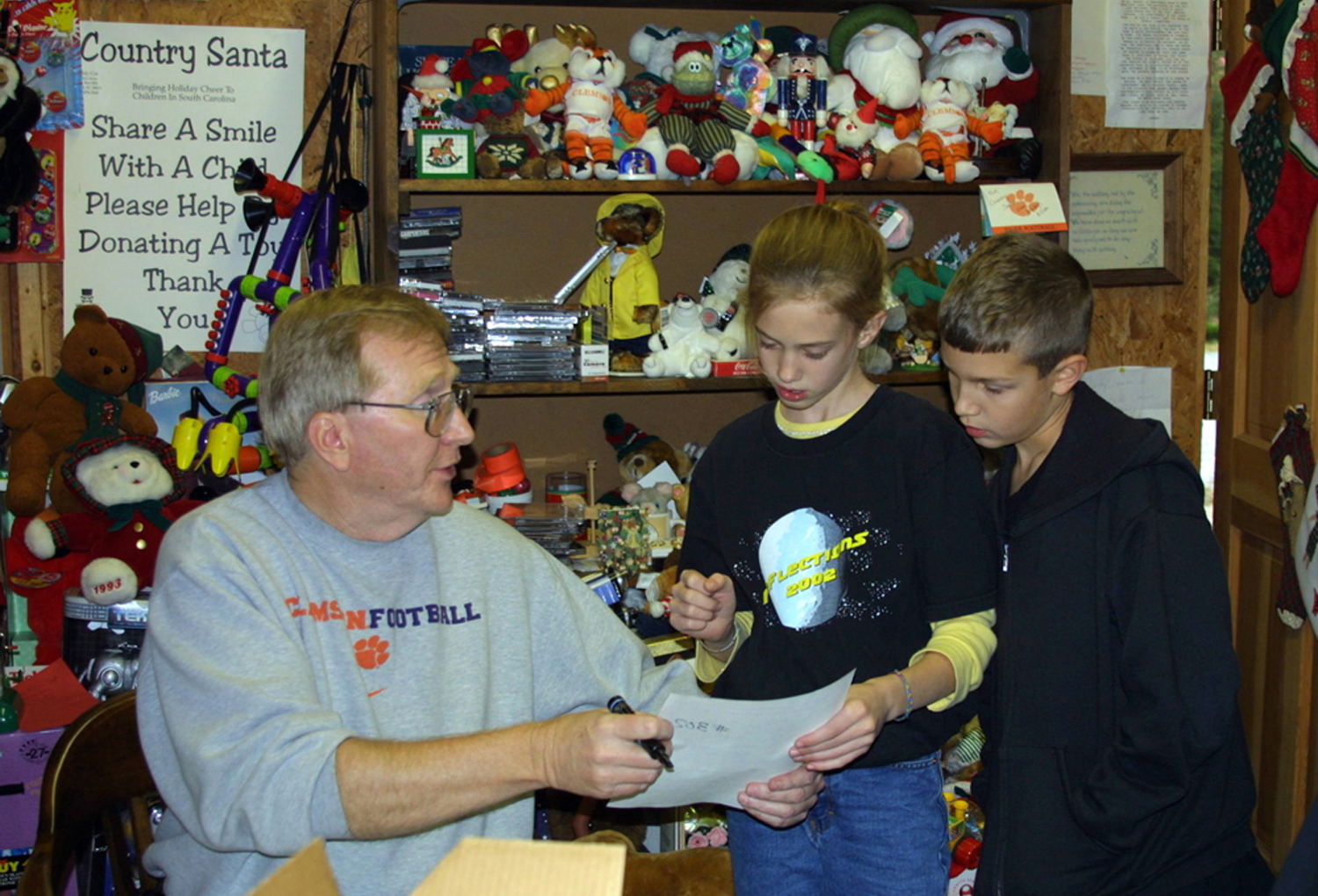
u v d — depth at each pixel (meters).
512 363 2.10
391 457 1.13
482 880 0.60
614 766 0.96
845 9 2.36
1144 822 1.31
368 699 1.16
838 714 1.15
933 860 1.41
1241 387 2.46
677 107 2.21
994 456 2.36
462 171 2.01
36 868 1.18
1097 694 1.34
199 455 2.00
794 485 1.41
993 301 1.30
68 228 2.14
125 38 2.13
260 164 2.21
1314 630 1.96
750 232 2.47
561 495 2.29
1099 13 2.56
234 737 1.00
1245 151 2.32
